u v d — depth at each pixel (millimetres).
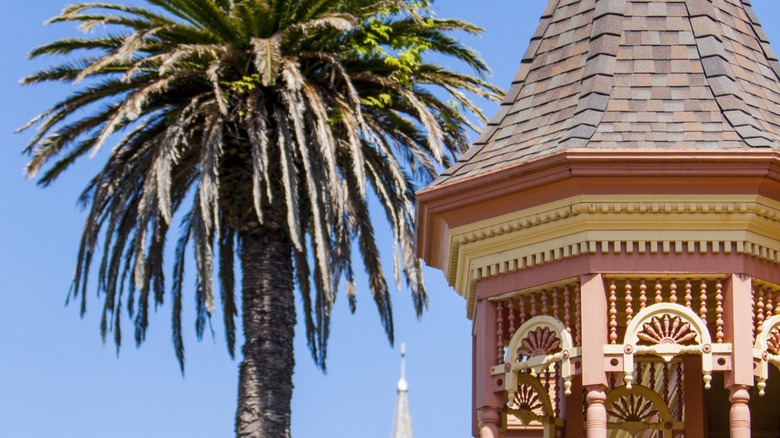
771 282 17250
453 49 30578
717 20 19188
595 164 17016
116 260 29016
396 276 29312
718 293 17047
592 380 16656
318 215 27547
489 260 18062
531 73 19750
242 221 30000
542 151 17766
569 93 18734
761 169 16844
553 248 17484
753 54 19406
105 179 28703
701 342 16766
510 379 17469
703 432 19219
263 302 29781
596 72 18484
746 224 17062
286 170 27484
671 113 17875
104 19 28219
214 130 27625
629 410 19641
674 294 17047
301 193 29672
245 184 29703
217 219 27672
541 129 18500
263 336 29609
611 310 17109
